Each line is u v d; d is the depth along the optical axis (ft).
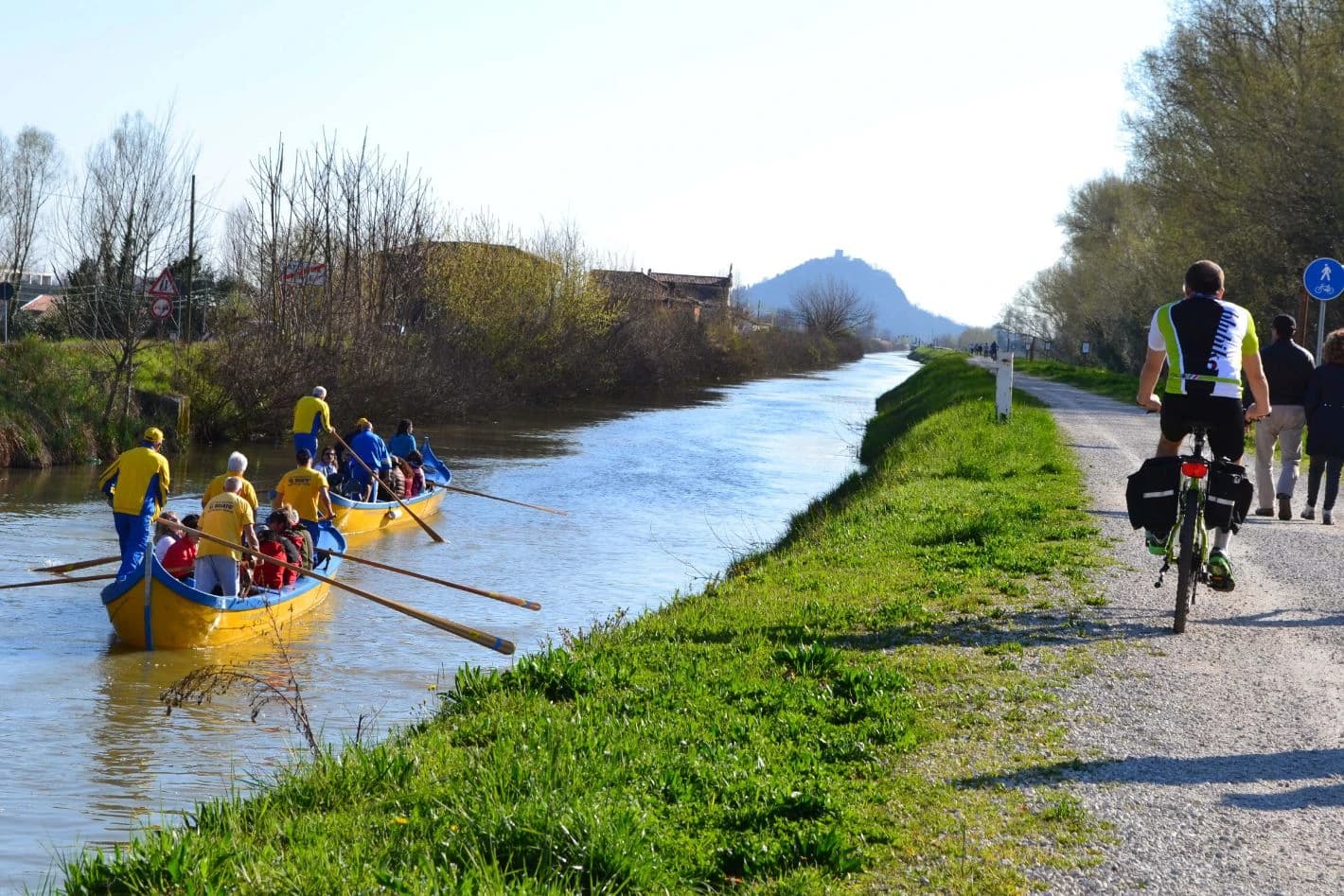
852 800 16.69
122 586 37.24
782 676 23.70
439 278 139.64
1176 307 24.97
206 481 76.18
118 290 91.76
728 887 14.32
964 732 19.72
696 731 20.01
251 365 98.07
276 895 13.62
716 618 29.71
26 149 175.01
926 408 110.93
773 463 96.37
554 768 17.61
